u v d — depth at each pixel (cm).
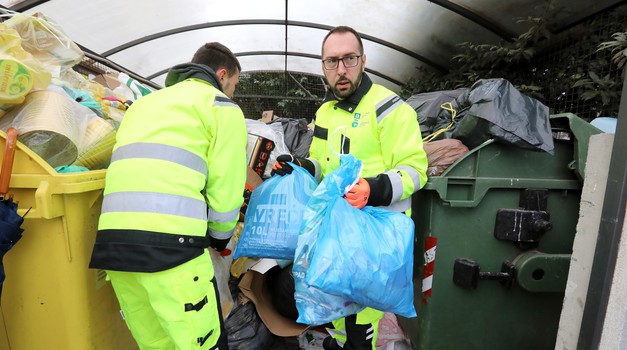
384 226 136
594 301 105
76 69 461
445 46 479
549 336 178
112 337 159
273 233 158
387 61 600
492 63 387
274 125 329
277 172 172
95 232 145
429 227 166
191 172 133
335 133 161
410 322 195
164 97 142
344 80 162
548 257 161
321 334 218
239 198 148
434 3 393
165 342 142
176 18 484
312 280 120
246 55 665
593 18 292
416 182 150
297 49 644
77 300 136
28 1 364
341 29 163
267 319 209
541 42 343
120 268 121
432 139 211
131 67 600
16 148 123
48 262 132
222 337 148
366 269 123
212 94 147
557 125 170
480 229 167
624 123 95
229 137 144
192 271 130
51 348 138
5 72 124
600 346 104
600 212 108
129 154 131
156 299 126
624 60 229
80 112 155
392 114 154
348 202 136
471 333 174
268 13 502
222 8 480
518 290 173
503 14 363
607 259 100
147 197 125
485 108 161
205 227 136
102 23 441
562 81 314
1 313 136
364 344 159
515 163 166
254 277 223
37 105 135
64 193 125
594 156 111
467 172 165
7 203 116
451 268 168
